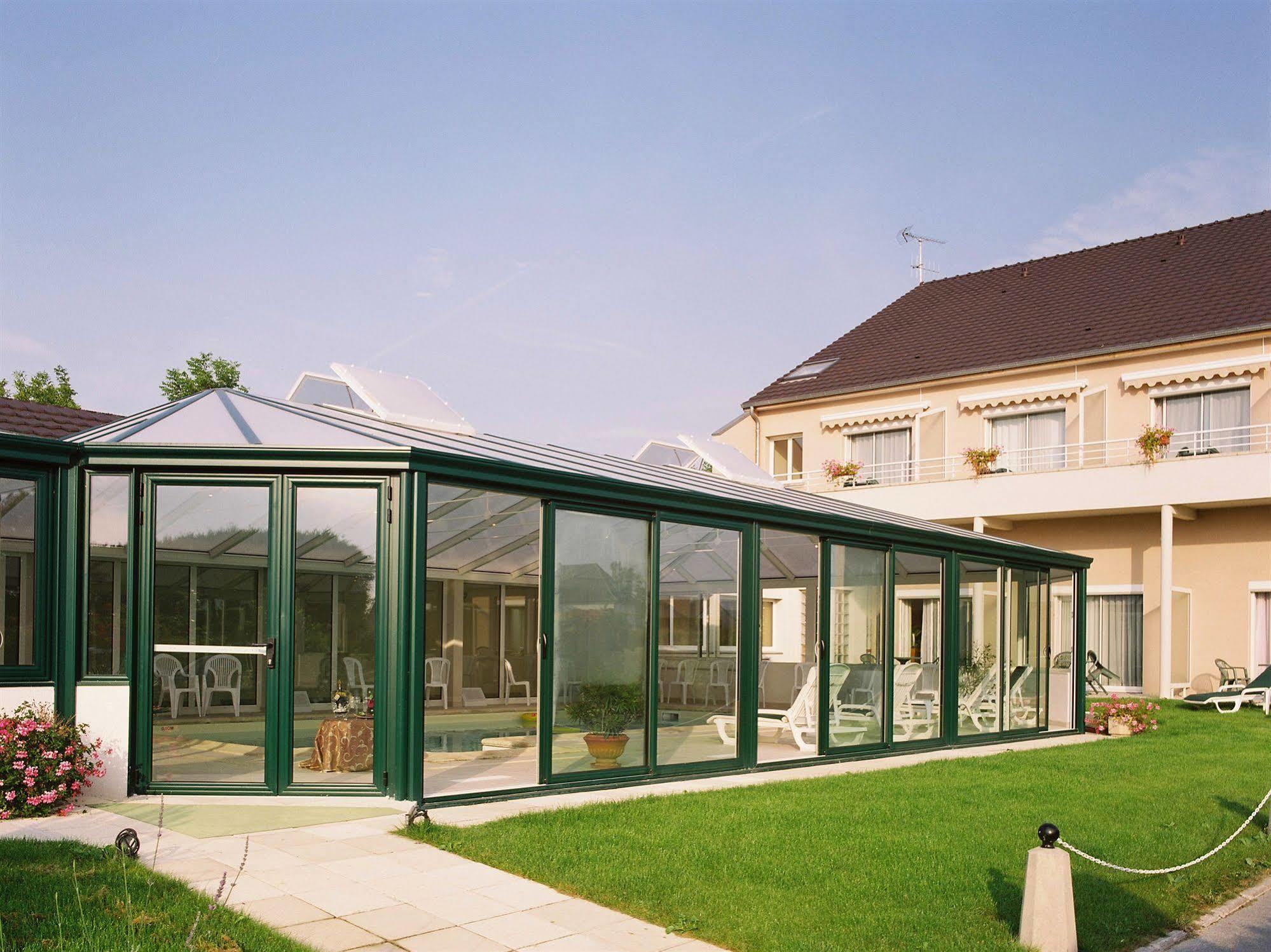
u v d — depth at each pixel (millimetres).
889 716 13711
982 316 30094
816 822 8742
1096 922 6520
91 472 9133
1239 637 23203
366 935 5766
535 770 10852
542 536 9961
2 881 6199
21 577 8906
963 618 15188
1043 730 16875
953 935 6078
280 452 8875
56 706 8922
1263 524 23000
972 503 25328
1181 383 23891
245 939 5555
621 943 5840
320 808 8602
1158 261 28375
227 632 9031
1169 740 15633
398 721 8844
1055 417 26234
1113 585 25031
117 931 5418
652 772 10727
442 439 11453
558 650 10000
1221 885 7652
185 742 8992
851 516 13453
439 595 17859
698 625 11492
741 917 6262
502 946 5715
